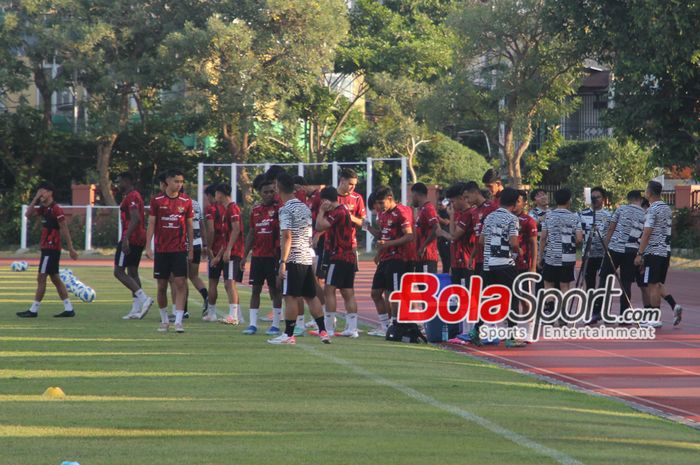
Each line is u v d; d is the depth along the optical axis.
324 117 109.94
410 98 106.69
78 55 97.56
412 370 25.38
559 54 96.38
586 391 23.66
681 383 25.09
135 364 25.28
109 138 101.12
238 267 36.03
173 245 32.44
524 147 103.00
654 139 73.38
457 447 16.69
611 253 38.97
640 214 38.56
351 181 33.47
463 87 100.88
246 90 96.94
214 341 30.36
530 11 94.88
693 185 99.38
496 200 34.72
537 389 23.36
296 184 36.38
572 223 38.41
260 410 19.59
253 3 98.50
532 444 17.11
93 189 101.75
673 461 16.33
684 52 67.00
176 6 100.88
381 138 105.81
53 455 15.62
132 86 101.88
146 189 111.88
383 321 33.59
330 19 98.50
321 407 20.03
